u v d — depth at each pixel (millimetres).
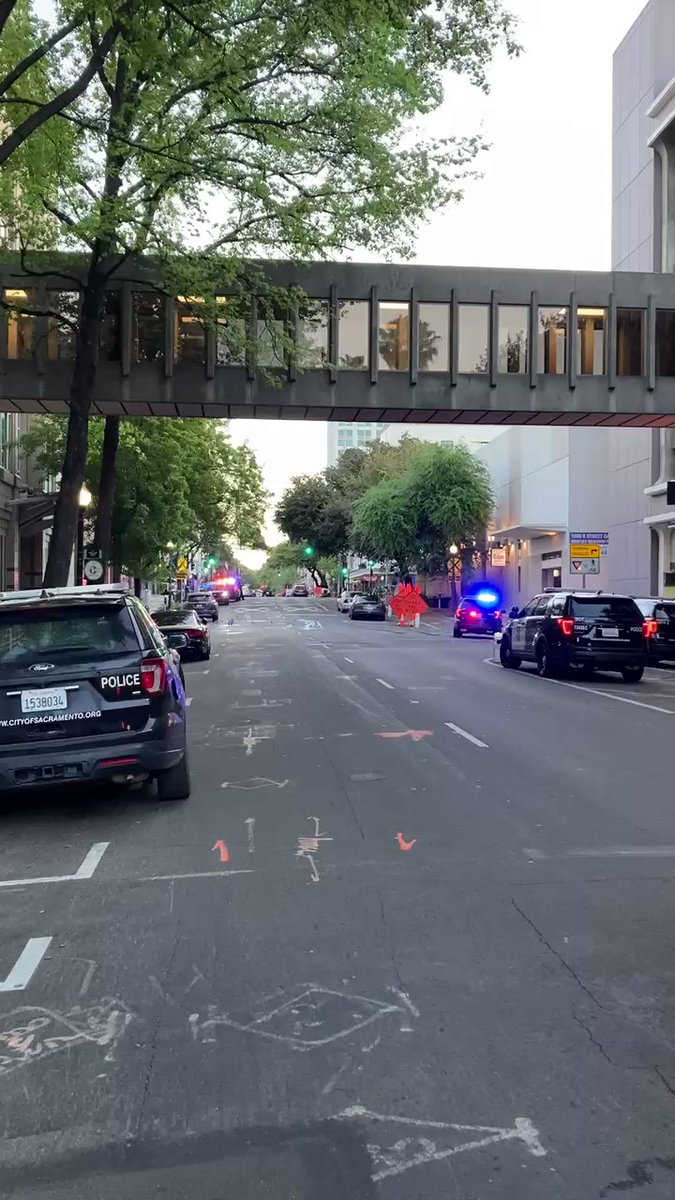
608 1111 3432
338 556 79812
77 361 19125
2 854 6852
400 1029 4062
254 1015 4207
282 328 23938
